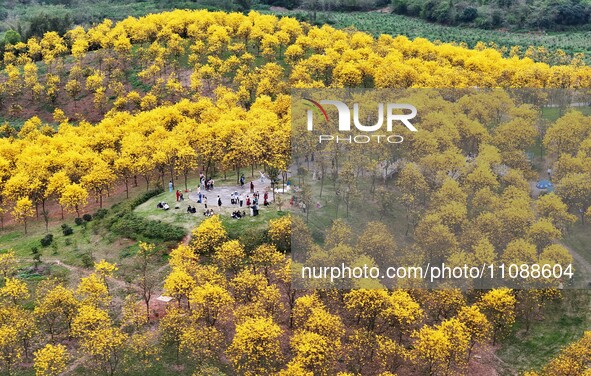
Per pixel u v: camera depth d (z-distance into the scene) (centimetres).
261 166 11375
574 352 6481
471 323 6756
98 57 16800
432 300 7094
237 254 7700
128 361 6762
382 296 6831
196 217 9094
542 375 6538
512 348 7131
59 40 18062
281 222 8169
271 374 6369
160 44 17050
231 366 6675
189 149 10294
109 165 11031
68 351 6938
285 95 12612
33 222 10281
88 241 9088
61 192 9988
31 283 8031
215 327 7081
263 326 6469
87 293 7506
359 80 13025
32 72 16000
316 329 6612
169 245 8562
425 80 11969
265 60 16062
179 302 7325
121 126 12219
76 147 11281
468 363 6888
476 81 11638
